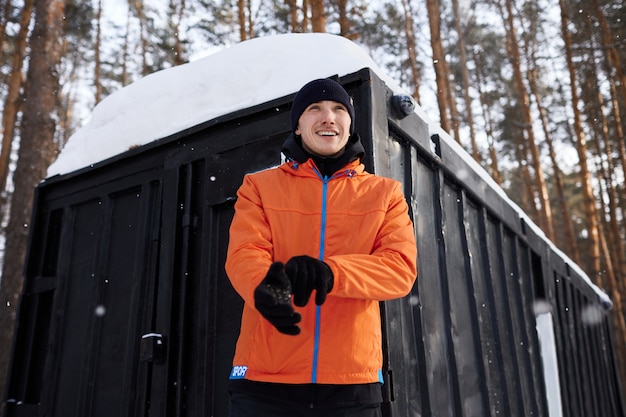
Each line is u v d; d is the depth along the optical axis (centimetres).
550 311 426
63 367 281
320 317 119
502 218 362
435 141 279
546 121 1498
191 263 241
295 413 115
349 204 133
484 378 268
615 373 702
